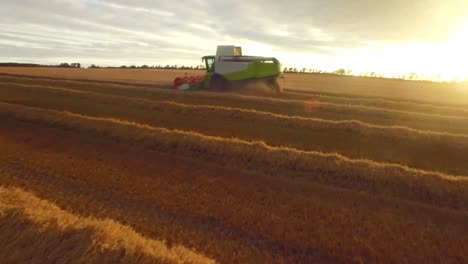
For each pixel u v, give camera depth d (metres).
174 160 8.73
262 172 7.94
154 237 4.86
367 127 12.54
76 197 6.15
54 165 7.86
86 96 20.86
